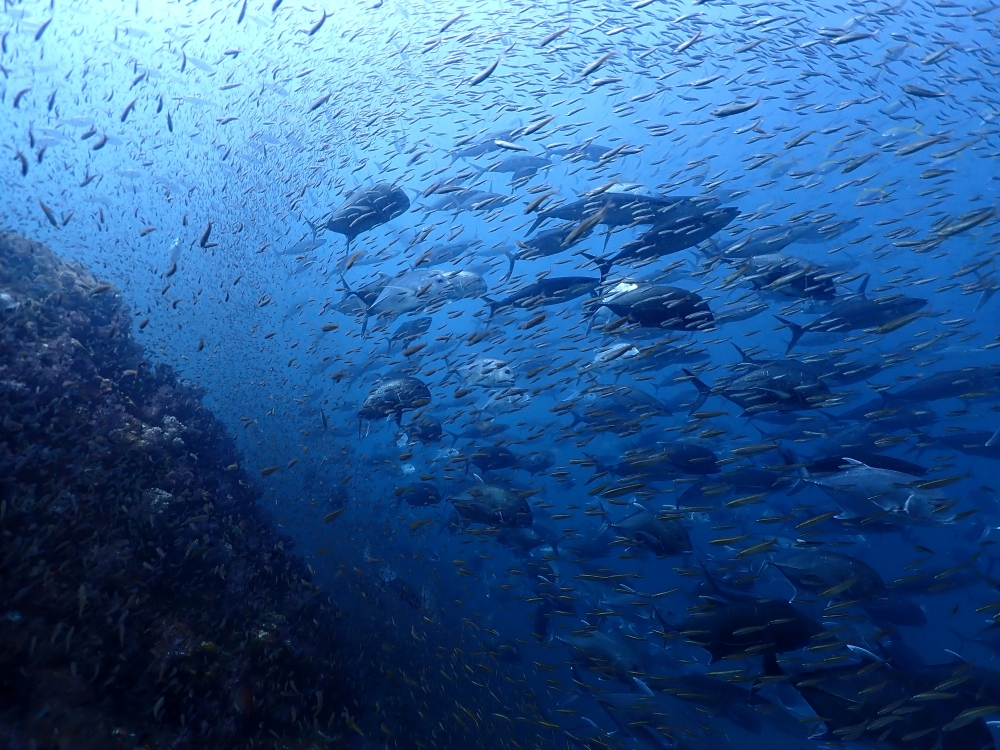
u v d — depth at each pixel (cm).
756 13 700
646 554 495
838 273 460
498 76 726
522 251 489
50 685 272
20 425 333
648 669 439
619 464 478
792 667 336
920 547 384
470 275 529
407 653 473
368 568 576
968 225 426
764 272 466
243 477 488
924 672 328
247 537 417
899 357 495
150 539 346
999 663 458
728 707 414
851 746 346
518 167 562
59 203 713
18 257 482
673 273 548
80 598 291
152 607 325
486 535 509
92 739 270
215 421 533
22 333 402
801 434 536
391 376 483
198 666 321
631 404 508
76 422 373
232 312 789
